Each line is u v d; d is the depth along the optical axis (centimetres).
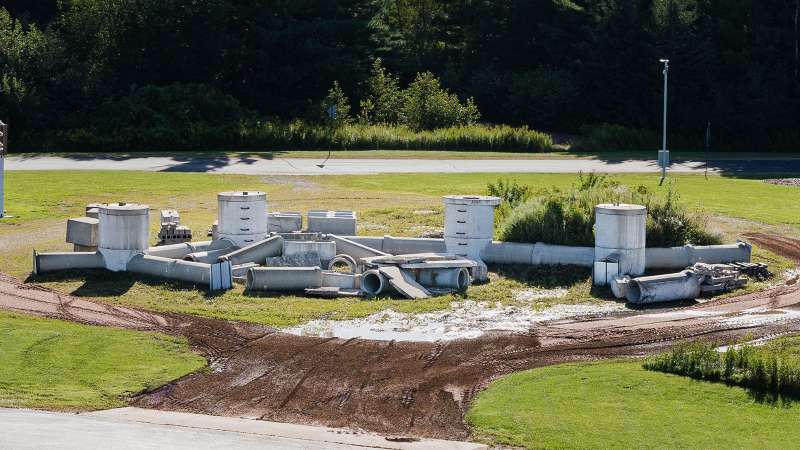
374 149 11794
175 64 14062
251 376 3650
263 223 5431
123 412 3262
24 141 11650
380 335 4169
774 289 4925
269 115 14362
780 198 7581
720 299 4756
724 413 3238
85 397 3378
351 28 14675
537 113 14300
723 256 5234
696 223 5581
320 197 7594
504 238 5581
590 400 3353
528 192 6588
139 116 12306
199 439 2980
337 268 5209
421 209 6950
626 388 3453
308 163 9975
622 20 13550
